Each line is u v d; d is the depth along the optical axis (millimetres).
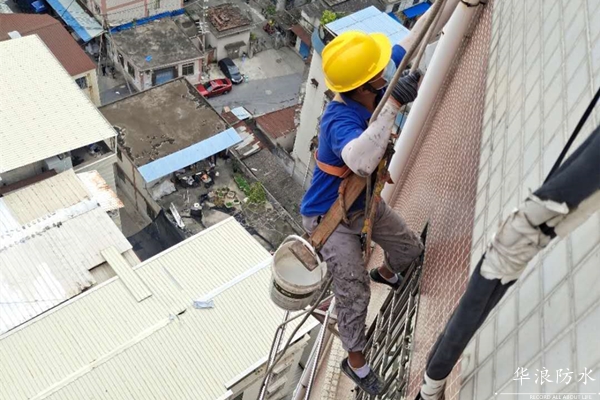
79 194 19453
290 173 28641
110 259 17000
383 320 6324
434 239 5227
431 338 4273
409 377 4535
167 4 32688
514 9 4863
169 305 15805
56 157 20219
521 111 3871
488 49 5359
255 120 29672
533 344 2623
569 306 2445
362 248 4258
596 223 2523
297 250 4199
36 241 17297
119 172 25594
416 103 6887
